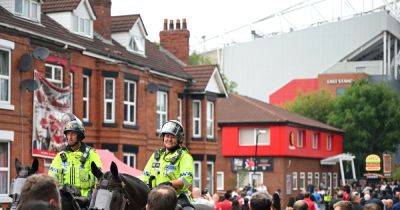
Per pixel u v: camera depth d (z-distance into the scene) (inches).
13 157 1054.4
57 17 1277.1
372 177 2219.5
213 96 1699.1
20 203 206.1
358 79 3464.6
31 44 1104.8
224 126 2290.8
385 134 2989.7
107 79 1323.8
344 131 2795.3
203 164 1657.2
